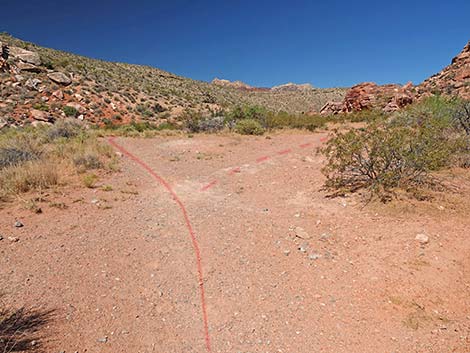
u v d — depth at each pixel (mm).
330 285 3586
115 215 5566
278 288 3584
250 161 9812
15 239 4484
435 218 4688
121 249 4414
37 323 2951
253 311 3230
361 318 3049
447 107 10852
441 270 3582
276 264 4055
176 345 2803
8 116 24328
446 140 6707
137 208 5934
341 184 6582
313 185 7023
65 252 4266
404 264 3758
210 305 3330
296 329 2969
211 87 69562
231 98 61594
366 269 3785
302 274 3818
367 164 6148
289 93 83188
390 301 3223
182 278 3791
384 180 5781
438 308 3059
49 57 43156
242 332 2949
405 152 5711
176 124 22203
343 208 5496
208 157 10477
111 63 60062
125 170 8625
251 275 3836
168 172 8594
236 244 4574
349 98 30797
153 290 3561
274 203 6156
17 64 34500
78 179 7383
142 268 3986
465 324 2801
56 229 4914
